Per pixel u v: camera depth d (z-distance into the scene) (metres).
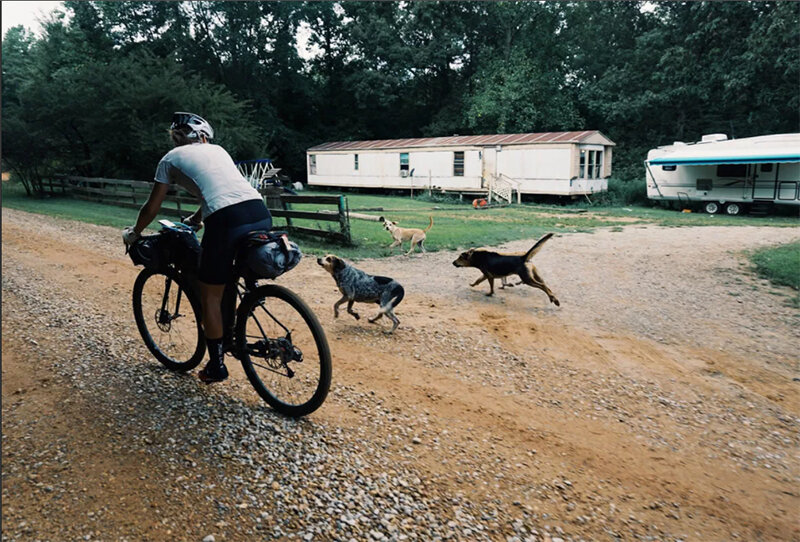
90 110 23.19
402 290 5.60
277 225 12.94
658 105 31.89
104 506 2.44
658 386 4.57
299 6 38.56
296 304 3.25
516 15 37.00
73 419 3.21
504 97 34.31
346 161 32.09
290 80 41.12
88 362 4.11
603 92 33.75
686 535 2.67
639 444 3.57
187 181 3.24
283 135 39.91
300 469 2.83
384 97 39.00
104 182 20.25
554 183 23.20
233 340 3.54
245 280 3.50
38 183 25.25
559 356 5.16
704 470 3.30
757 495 3.07
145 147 21.92
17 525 2.28
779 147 18.28
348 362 4.61
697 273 8.70
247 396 3.70
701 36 29.70
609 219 17.44
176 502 2.50
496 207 22.59
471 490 2.84
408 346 5.17
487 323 6.08
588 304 6.99
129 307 5.82
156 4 35.81
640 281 8.22
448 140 27.73
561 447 3.44
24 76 30.73
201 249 3.31
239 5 36.59
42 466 2.71
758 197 19.03
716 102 30.58
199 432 3.12
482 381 4.45
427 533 2.46
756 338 5.83
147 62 25.41
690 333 5.96
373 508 2.59
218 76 38.56
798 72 25.64
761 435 3.79
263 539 2.31
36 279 6.95
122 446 2.93
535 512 2.71
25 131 22.81
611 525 2.68
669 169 21.25
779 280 8.12
